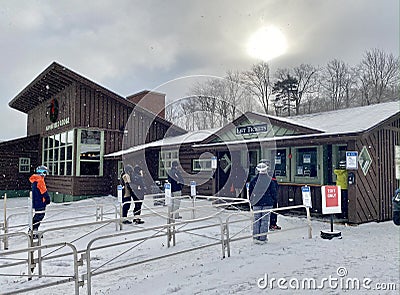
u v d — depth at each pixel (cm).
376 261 508
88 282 395
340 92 3684
